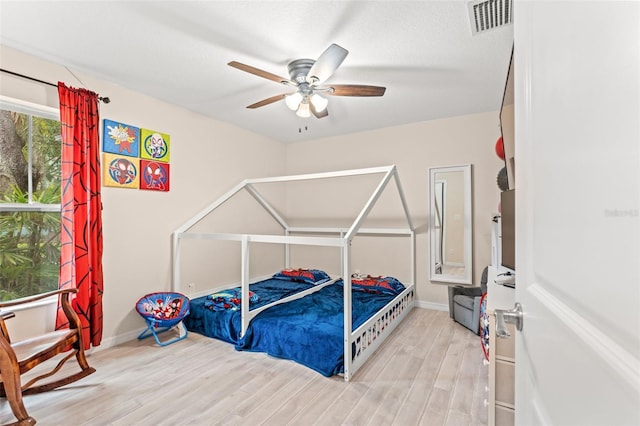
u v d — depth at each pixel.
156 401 2.06
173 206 3.48
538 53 0.67
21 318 2.41
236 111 3.73
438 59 2.51
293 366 2.53
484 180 3.78
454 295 3.56
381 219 4.45
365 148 4.55
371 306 3.22
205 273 3.83
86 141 2.65
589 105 0.45
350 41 2.25
